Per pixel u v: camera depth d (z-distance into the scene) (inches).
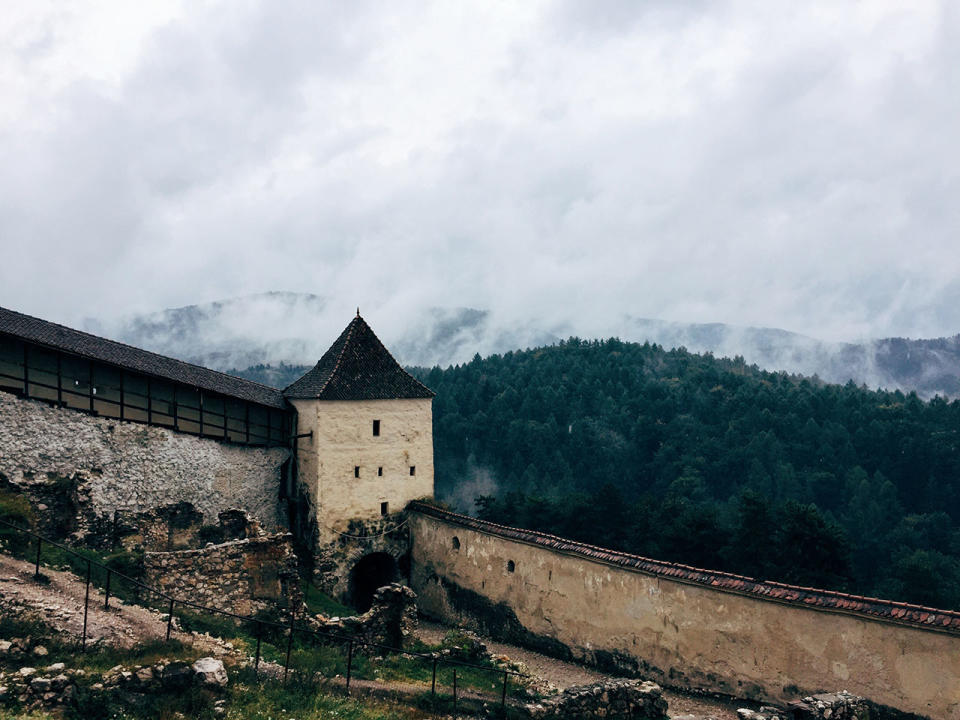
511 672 1010.7
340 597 1653.5
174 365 1534.2
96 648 754.8
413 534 1726.1
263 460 1674.5
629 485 4842.5
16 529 979.9
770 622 999.6
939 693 836.6
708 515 2358.5
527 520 2765.7
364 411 1706.4
